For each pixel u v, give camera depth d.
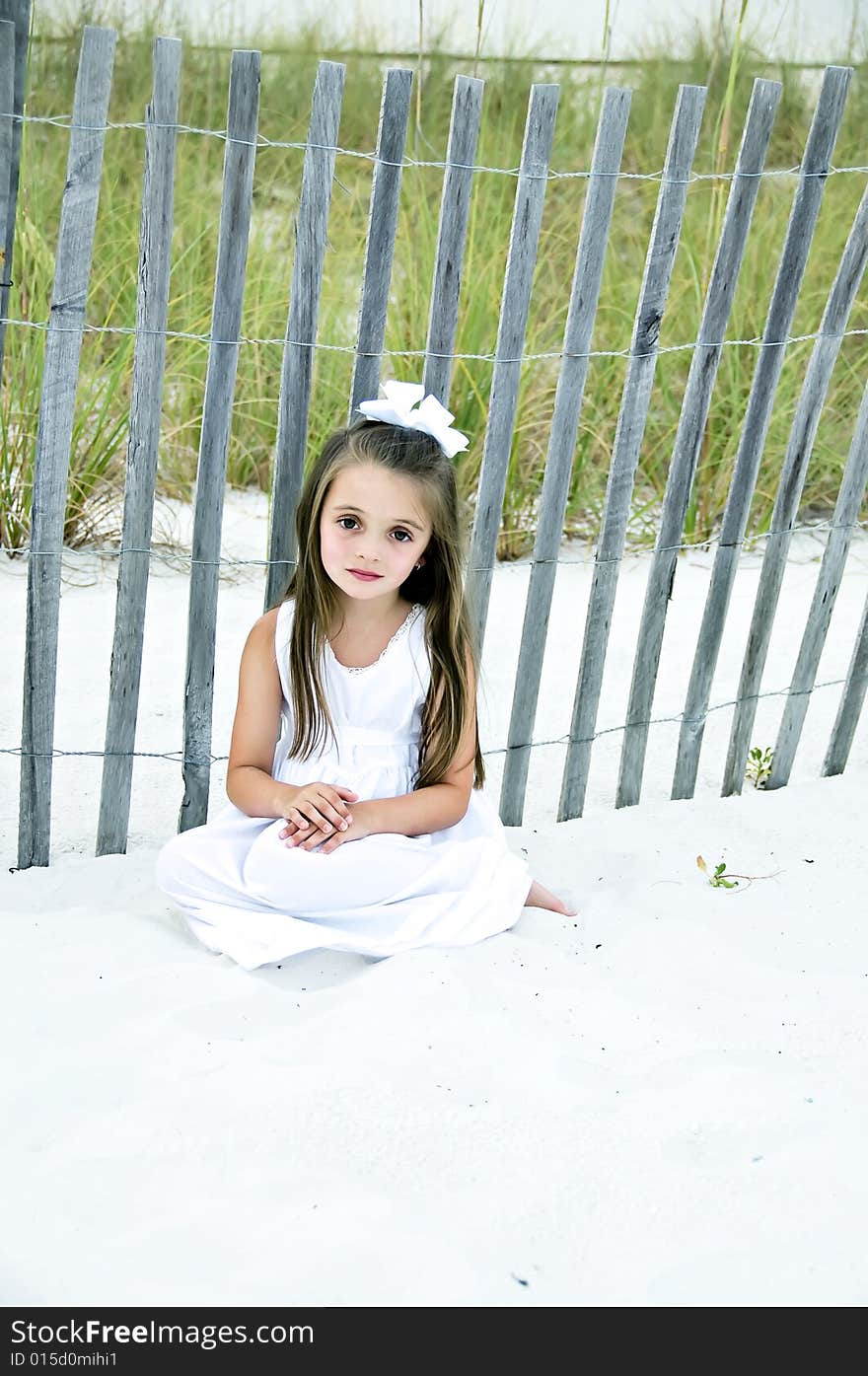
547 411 4.41
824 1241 1.59
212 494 2.46
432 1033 1.94
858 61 5.89
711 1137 1.76
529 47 6.37
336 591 2.39
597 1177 1.67
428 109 5.82
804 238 2.61
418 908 2.24
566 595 4.24
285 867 2.24
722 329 2.63
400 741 2.46
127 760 2.57
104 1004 2.00
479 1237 1.56
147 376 2.35
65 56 5.27
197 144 5.30
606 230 2.47
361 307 2.43
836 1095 1.87
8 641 3.58
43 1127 1.71
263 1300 1.46
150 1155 1.65
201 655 2.55
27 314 3.99
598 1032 2.00
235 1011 1.99
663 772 3.18
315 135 2.28
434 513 2.28
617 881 2.54
